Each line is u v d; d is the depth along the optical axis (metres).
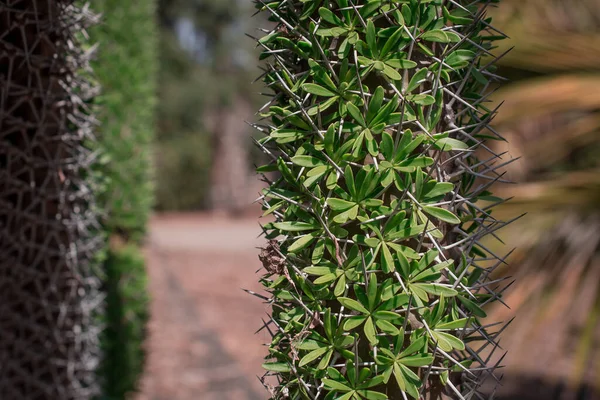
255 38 1.17
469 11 1.08
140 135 4.08
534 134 3.85
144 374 4.68
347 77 1.06
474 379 1.11
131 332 3.99
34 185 1.94
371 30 1.04
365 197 1.04
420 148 1.06
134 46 4.11
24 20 1.83
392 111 1.04
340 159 1.05
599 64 3.28
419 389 1.04
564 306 3.08
